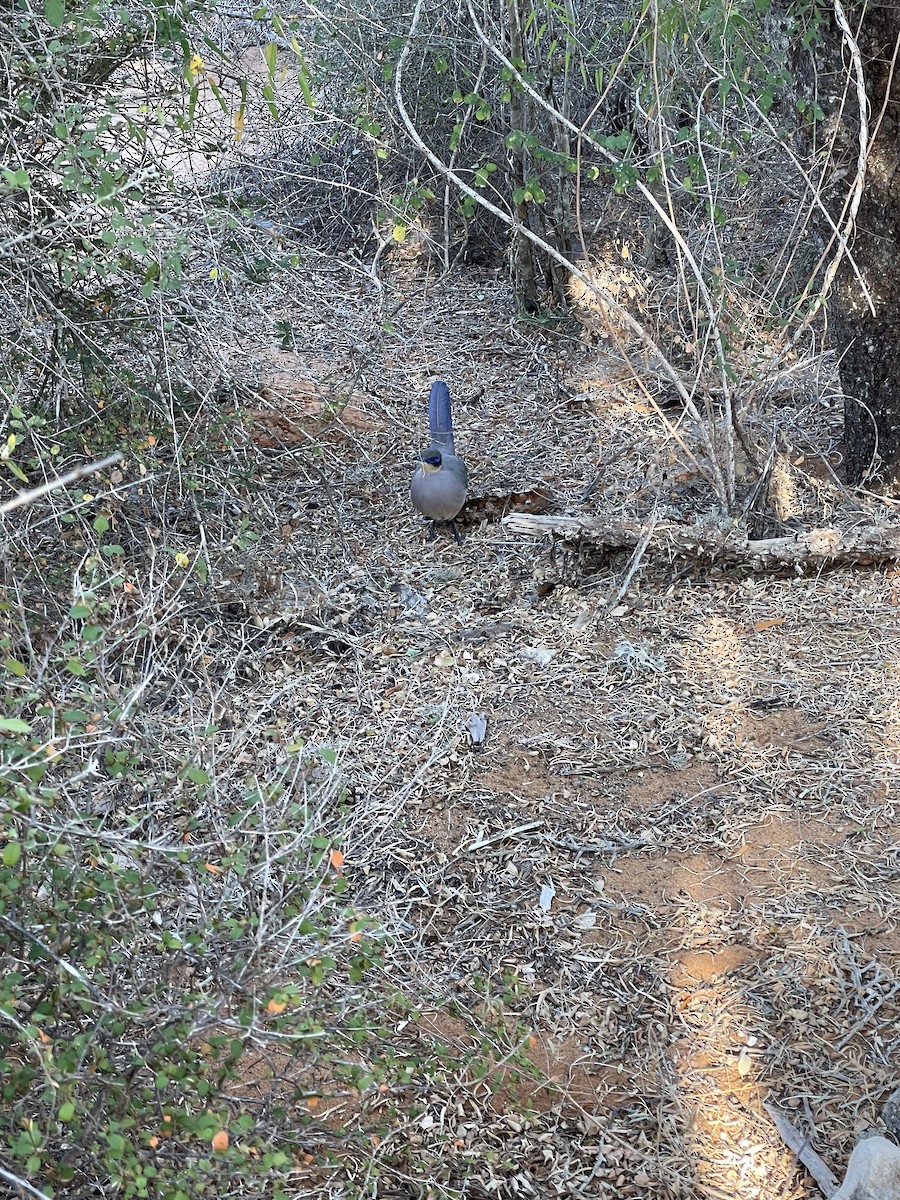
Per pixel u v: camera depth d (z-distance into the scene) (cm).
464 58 824
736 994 326
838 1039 311
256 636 463
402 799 394
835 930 342
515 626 497
